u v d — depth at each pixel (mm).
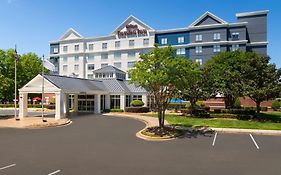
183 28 72125
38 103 69750
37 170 12016
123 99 47531
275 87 29641
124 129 26031
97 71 53031
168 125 27656
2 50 50656
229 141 19703
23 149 16641
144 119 34156
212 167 12688
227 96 36344
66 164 13070
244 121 30688
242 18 72125
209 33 68812
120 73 53969
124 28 77500
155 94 24203
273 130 24500
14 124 29047
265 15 70250
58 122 30312
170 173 11703
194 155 15180
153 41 74188
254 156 14969
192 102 35750
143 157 14641
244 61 40125
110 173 11641
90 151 16156
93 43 80750
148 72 22406
